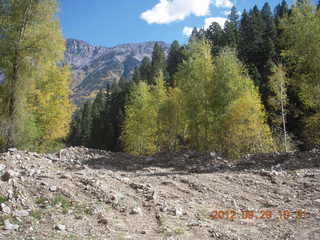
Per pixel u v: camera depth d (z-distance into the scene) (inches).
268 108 1325.0
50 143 886.4
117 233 231.3
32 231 217.3
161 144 1190.3
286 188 406.6
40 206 270.5
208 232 247.3
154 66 2664.9
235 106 753.6
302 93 731.4
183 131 1047.0
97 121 2667.3
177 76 905.5
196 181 437.7
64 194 305.7
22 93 658.8
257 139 784.3
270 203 348.8
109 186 362.0
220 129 790.5
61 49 698.8
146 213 291.0
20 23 647.8
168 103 1072.8
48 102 869.8
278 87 930.1
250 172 509.0
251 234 249.3
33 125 745.6
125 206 299.9
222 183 433.4
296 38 714.8
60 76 870.4
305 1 718.5
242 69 840.9
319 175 450.9
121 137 1341.0
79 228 234.4
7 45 630.5
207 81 813.2
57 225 229.6
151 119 1200.2
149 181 437.1
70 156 705.6
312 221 280.2
